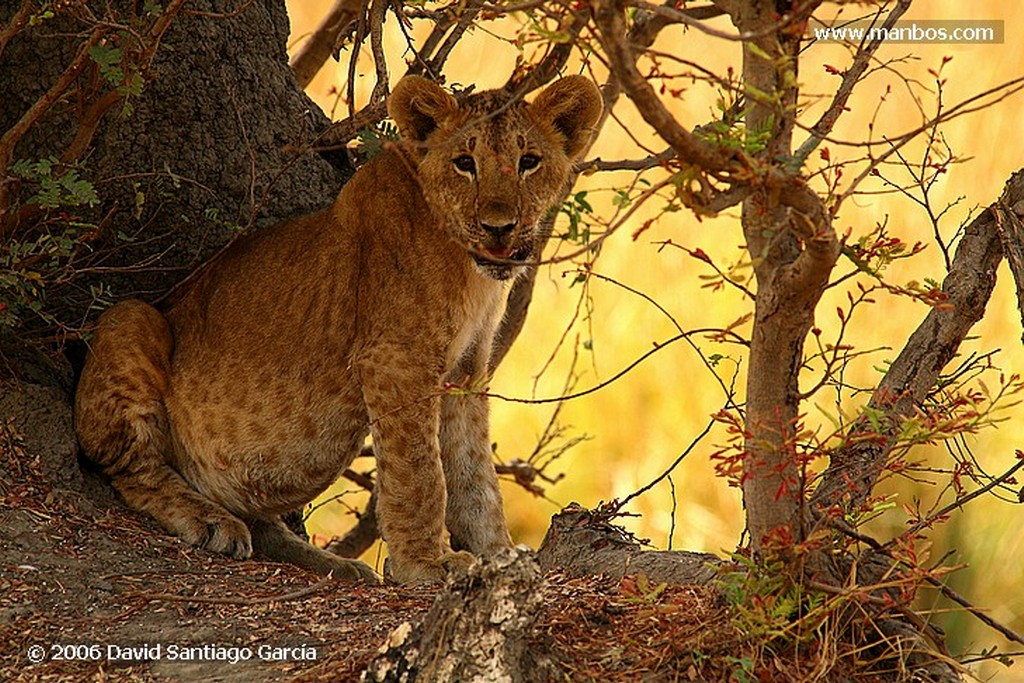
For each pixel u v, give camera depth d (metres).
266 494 10.66
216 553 9.98
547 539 9.52
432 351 10.12
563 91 10.04
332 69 19.81
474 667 6.87
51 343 10.66
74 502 9.86
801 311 6.85
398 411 10.03
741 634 7.28
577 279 7.28
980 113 19.89
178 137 10.92
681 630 7.52
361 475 13.20
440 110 9.90
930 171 19.30
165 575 9.26
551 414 18.70
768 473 7.20
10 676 7.86
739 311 19.06
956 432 7.36
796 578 7.29
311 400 10.43
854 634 7.57
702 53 20.88
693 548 16.77
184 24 10.80
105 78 9.92
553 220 10.59
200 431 10.56
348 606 8.68
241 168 11.24
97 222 10.67
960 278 8.66
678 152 6.16
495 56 19.05
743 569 7.50
